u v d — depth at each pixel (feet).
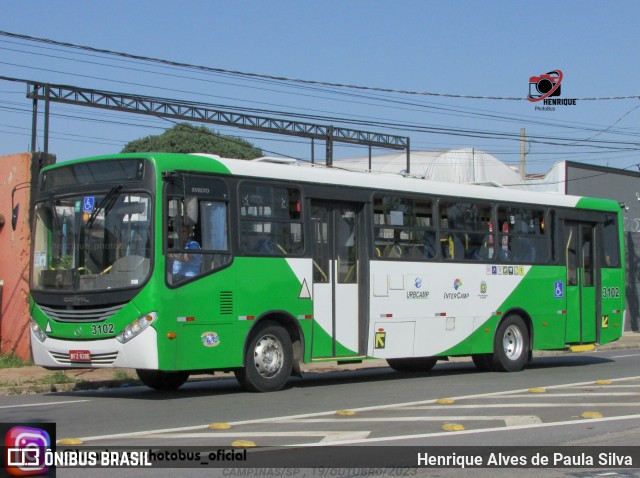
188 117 106.42
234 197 45.21
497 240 59.57
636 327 125.59
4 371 58.39
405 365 63.10
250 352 45.83
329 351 49.21
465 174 173.99
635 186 137.80
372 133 123.34
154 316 41.29
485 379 55.21
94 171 44.19
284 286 47.03
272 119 112.78
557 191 128.36
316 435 32.32
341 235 50.62
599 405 41.09
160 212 41.96
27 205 62.64
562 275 64.13
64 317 43.65
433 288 54.95
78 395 48.26
